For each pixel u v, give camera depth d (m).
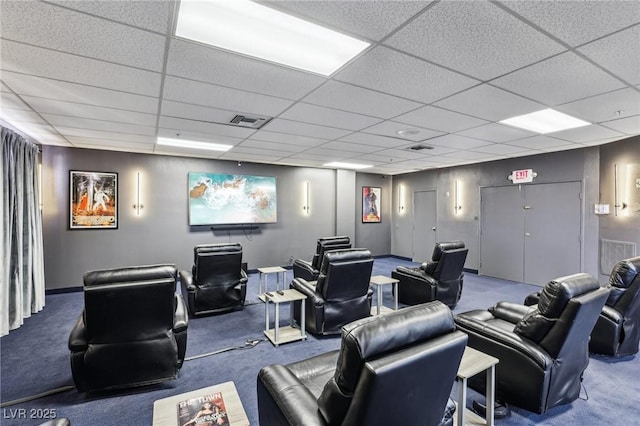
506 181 6.11
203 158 6.21
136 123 3.64
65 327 3.65
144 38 1.80
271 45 1.88
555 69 2.17
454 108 3.03
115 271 2.17
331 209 7.79
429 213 7.88
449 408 1.60
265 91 2.62
